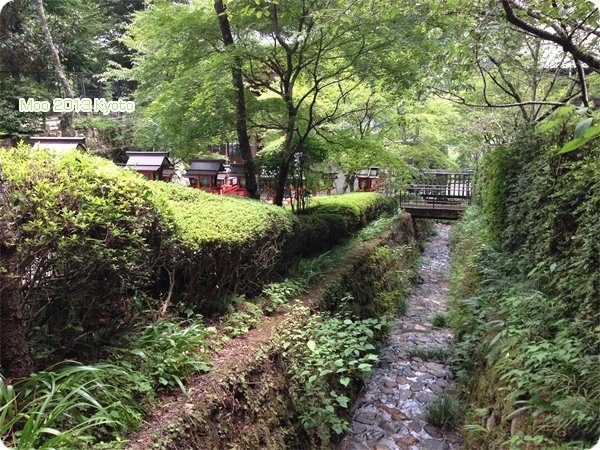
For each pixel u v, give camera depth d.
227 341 3.27
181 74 5.17
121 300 2.71
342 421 3.59
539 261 3.93
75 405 1.83
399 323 6.79
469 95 7.20
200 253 3.19
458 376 4.50
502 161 5.82
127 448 1.95
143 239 2.44
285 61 6.16
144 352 2.53
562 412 2.09
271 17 5.31
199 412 2.36
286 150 6.44
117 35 14.45
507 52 4.95
